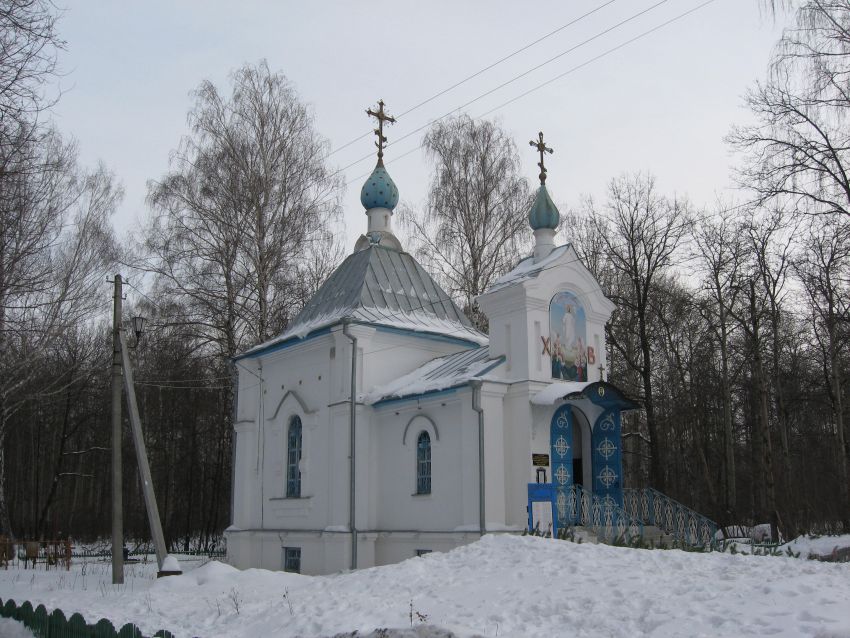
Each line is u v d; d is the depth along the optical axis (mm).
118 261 31594
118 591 17484
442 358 23859
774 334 29484
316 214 32656
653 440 28797
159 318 33875
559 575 11336
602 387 19266
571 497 19062
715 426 39000
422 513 20516
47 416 51812
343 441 22141
